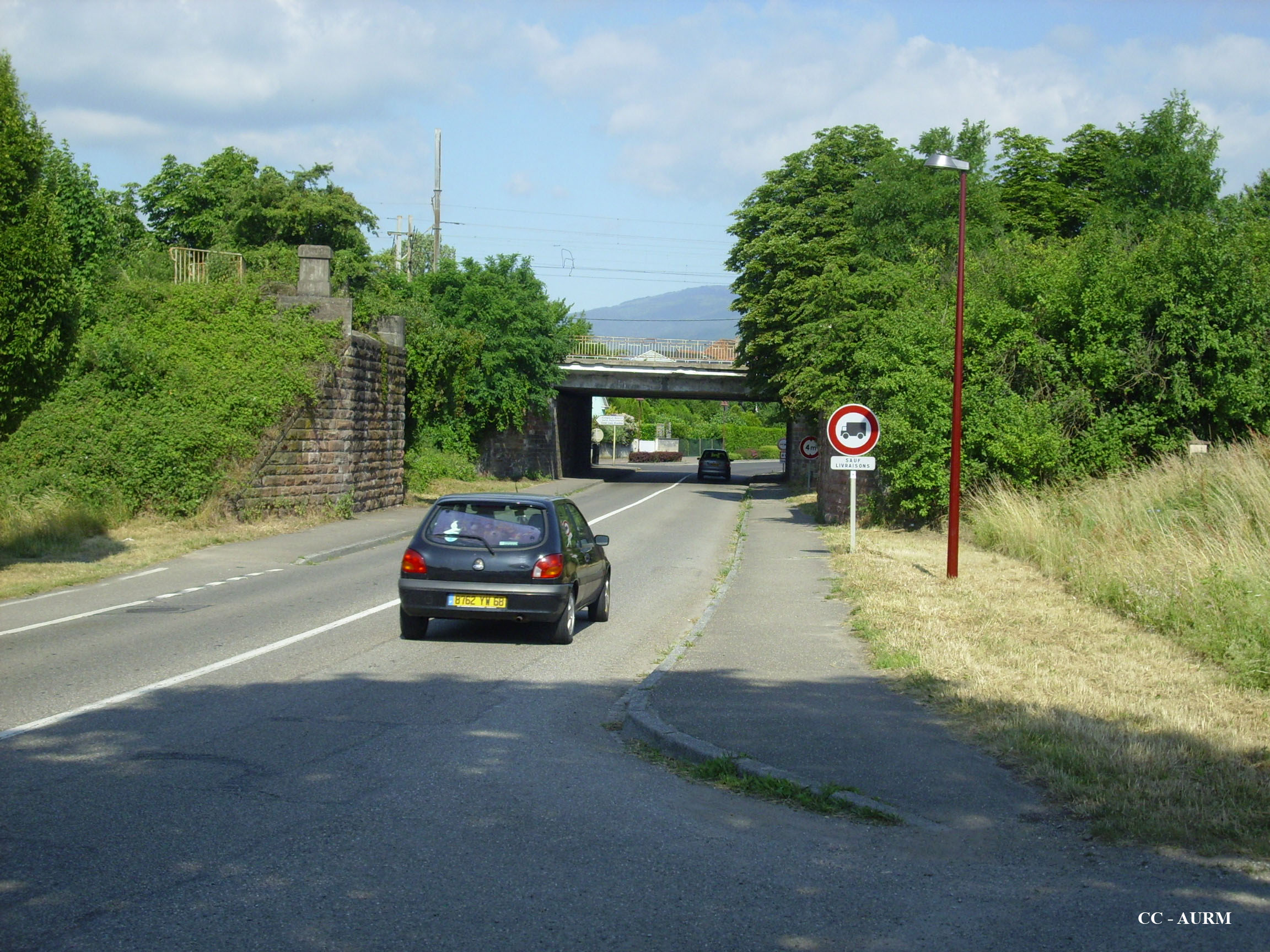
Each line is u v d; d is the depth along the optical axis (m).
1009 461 20.14
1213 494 14.47
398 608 13.45
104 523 20.00
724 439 117.81
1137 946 4.19
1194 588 10.73
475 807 5.85
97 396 22.16
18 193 14.61
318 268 26.47
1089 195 44.03
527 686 9.09
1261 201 35.06
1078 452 20.61
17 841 5.18
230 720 7.68
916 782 6.13
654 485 53.41
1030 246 25.67
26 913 4.36
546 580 10.84
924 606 12.34
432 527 11.19
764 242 39.22
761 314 38.94
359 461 27.62
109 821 5.49
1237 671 8.65
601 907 4.53
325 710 8.07
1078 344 21.48
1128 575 12.41
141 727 7.43
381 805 5.84
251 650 10.49
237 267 28.92
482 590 10.81
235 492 22.64
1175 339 20.55
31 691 8.51
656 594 15.46
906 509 21.69
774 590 14.52
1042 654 9.54
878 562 16.77
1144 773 6.07
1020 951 4.16
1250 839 5.20
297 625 12.08
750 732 7.18
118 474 21.12
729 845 5.30
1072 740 6.70
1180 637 10.20
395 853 5.12
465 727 7.65
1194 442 18.47
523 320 46.19
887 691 8.38
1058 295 21.70
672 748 6.96
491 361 45.41
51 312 14.63
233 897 4.55
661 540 24.38
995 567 16.08
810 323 33.38
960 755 6.62
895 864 5.03
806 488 46.16
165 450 21.39
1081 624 11.16
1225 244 20.69
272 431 23.70
